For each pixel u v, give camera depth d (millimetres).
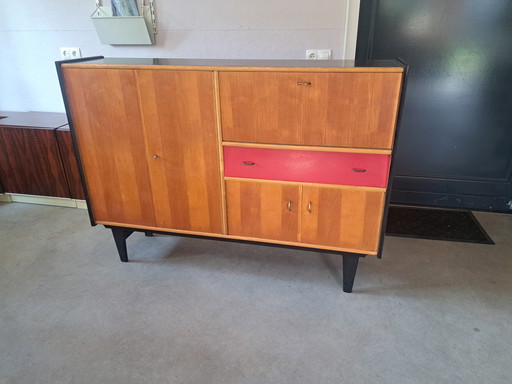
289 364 1495
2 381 1428
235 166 1765
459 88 2416
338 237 1780
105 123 1828
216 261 2166
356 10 2223
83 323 1707
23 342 1604
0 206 2809
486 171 2596
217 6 2355
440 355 1527
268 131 1654
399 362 1497
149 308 1799
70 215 2684
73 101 1817
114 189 1977
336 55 2357
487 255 2189
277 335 1637
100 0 2492
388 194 1631
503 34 2248
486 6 2207
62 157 2562
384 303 1818
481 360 1503
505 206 2643
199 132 1736
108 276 2035
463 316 1731
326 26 2293
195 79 1637
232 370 1470
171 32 2473
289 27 2328
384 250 2242
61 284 1969
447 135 2551
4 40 2768
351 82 1489
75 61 1855
